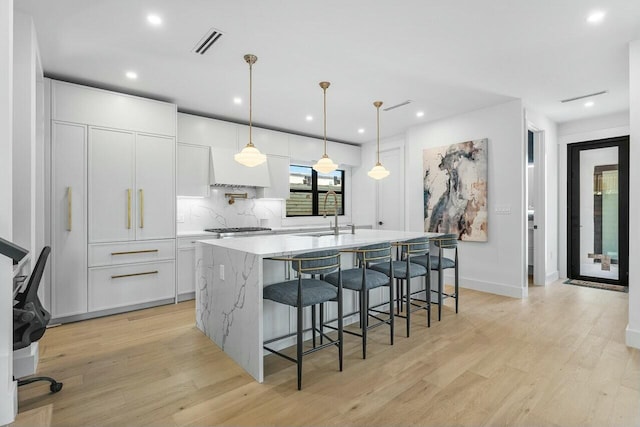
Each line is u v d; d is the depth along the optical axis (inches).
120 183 145.6
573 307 152.6
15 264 69.6
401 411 74.5
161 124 157.2
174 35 106.1
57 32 103.9
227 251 104.8
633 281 109.1
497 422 70.4
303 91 154.6
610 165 195.6
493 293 177.5
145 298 152.3
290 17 96.7
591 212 203.2
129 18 96.7
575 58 122.3
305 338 117.1
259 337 88.2
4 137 67.8
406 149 227.5
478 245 184.4
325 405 77.0
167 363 98.8
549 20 98.0
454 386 84.9
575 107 179.5
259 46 113.3
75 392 82.9
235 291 100.0
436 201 201.6
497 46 113.7
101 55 118.8
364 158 265.3
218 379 89.4
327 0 89.0
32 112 96.8
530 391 82.3
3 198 67.8
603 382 86.4
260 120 201.0
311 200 254.4
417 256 146.6
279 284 96.6
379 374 91.3
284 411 74.9
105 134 142.1
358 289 103.6
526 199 171.9
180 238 164.6
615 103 172.9
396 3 90.3
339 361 93.8
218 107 176.1
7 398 66.9
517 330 124.0
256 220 221.1
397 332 122.6
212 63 125.4
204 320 122.1
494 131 176.6
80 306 135.9
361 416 72.8
